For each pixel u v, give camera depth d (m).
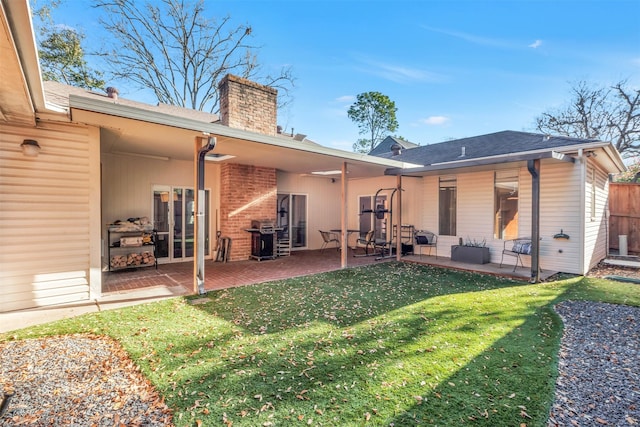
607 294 5.39
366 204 12.31
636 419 2.21
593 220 7.93
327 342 3.45
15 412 2.26
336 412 2.26
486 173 8.59
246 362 3.00
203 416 2.22
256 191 9.33
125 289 5.68
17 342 3.43
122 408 2.32
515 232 8.06
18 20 2.22
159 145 6.47
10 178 4.44
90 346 3.35
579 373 2.83
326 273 7.25
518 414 2.24
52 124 4.68
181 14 16.48
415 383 2.63
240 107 8.43
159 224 8.21
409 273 7.25
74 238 4.88
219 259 8.83
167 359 3.05
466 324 3.98
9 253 4.44
